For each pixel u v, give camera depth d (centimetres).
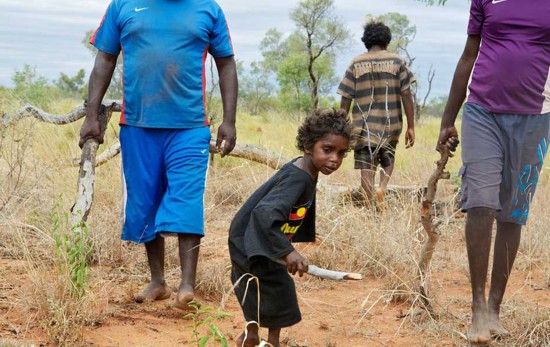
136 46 620
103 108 705
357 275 412
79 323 545
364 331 581
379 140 984
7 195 838
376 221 838
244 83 4062
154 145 627
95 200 859
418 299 640
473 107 551
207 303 632
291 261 445
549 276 734
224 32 641
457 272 773
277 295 486
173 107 619
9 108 992
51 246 705
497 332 563
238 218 488
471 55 570
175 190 608
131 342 531
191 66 619
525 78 540
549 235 840
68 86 4703
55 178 928
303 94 2606
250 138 1722
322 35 2598
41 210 821
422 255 624
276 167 1023
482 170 543
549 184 1105
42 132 1042
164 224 600
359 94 1007
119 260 735
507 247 573
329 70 2666
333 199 967
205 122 630
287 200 458
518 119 545
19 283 626
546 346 541
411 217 820
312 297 672
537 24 537
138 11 620
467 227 546
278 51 3366
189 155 616
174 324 576
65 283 543
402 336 578
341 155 470
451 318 610
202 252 782
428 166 1378
